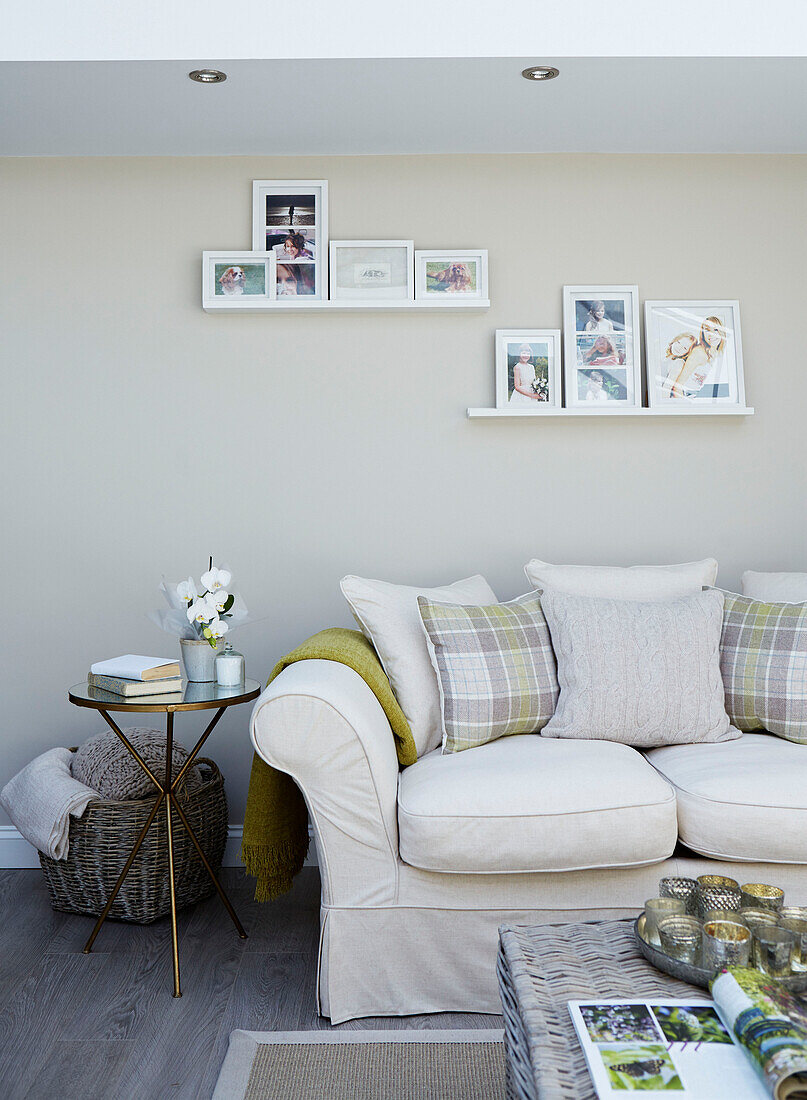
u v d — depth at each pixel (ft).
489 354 10.73
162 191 10.66
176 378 10.69
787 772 7.24
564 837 6.87
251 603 10.75
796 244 10.84
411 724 8.32
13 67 8.52
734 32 8.45
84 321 10.64
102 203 10.64
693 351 10.69
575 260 10.78
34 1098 6.13
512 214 10.75
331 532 10.77
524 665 8.49
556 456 10.77
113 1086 6.27
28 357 10.64
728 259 10.82
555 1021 4.36
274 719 6.88
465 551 10.79
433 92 9.13
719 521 10.84
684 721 8.17
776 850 6.98
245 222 10.68
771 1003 4.14
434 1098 6.10
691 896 5.44
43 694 10.69
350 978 7.11
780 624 8.66
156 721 10.66
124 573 10.70
